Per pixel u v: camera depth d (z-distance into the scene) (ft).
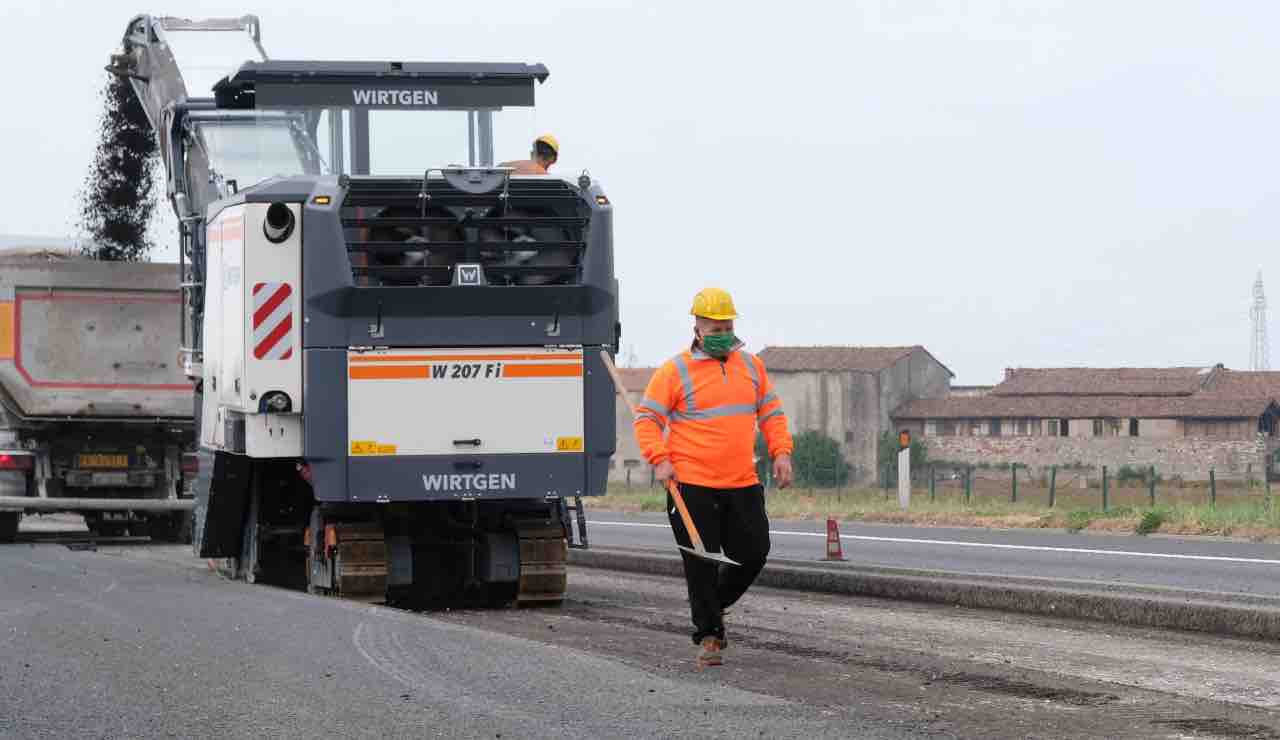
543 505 93.35
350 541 88.07
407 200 85.97
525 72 96.53
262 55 119.24
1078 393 634.84
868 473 638.12
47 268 146.10
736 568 65.72
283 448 86.07
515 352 87.51
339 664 57.47
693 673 62.54
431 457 86.48
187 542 153.89
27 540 155.94
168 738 45.34
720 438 64.34
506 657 58.90
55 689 52.90
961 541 154.40
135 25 125.08
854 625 82.17
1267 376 646.74
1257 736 51.06
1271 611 76.07
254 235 85.05
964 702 56.24
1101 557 130.62
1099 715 54.19
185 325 108.37
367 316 85.61
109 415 148.15
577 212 88.43
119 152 157.58
